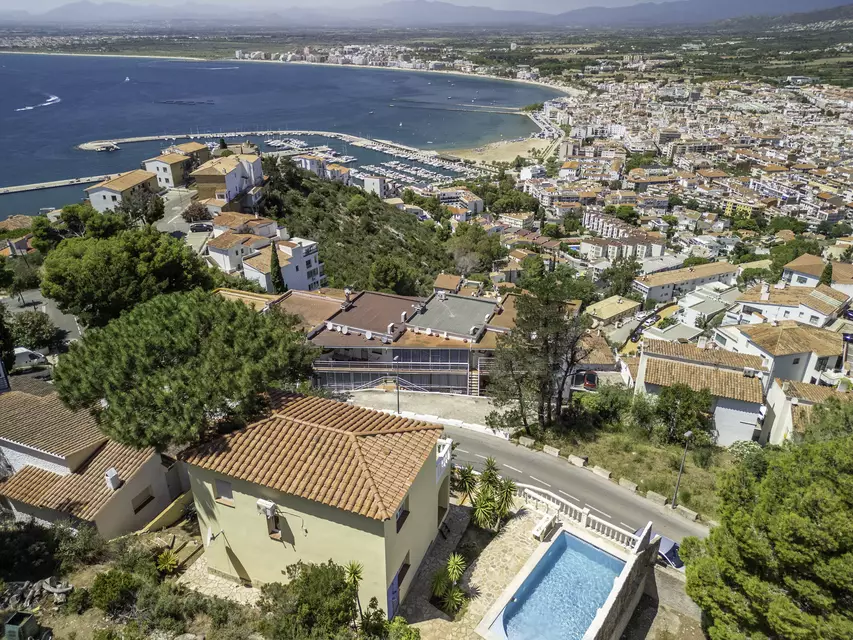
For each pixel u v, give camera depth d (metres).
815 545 22.69
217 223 101.38
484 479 32.97
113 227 82.75
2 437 32.91
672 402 49.56
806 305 76.62
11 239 98.31
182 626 23.05
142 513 33.31
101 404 30.11
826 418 40.53
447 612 26.66
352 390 56.47
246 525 25.83
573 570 30.25
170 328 30.97
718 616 26.47
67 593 24.56
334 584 22.67
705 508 40.25
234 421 27.55
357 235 132.25
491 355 55.50
